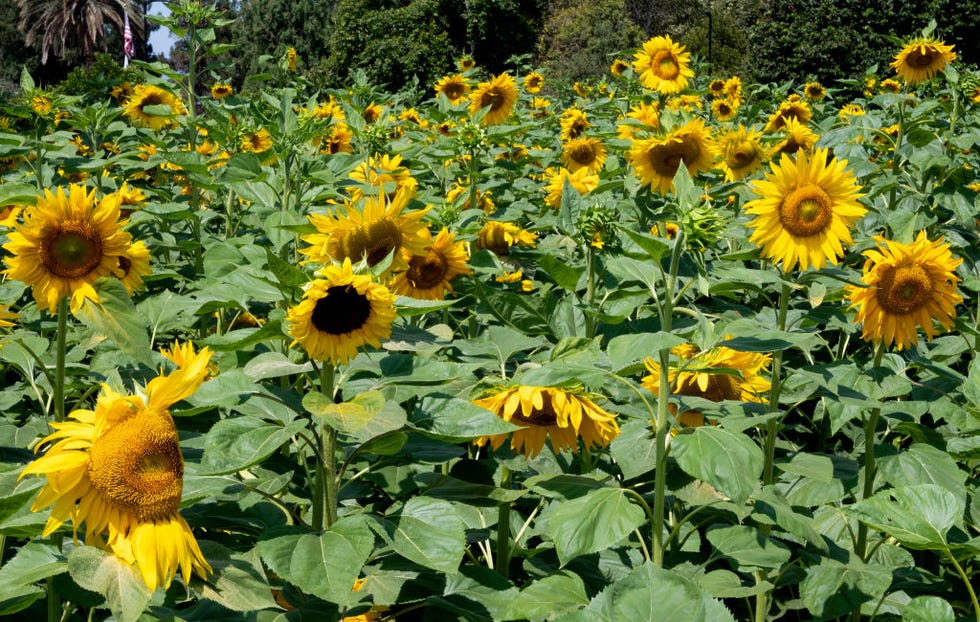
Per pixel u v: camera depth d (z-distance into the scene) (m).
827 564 3.17
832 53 22.83
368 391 2.63
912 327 3.78
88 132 7.61
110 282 3.45
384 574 2.85
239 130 6.85
